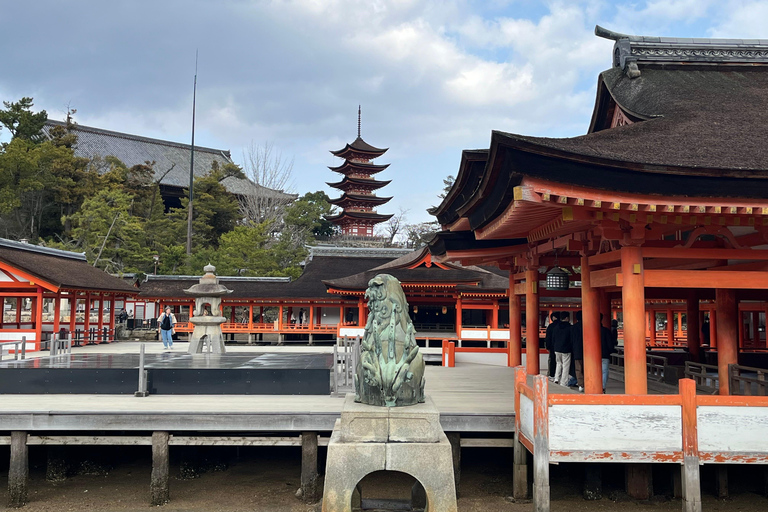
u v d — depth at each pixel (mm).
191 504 12086
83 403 12852
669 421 9391
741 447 9305
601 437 9398
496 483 13359
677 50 16141
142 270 57344
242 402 13047
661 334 40531
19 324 31438
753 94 13992
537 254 16859
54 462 13656
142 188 69938
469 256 18016
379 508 10531
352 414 9102
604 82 15695
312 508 11758
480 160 12359
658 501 11883
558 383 16344
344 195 74062
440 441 9062
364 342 9773
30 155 59188
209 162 89188
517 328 21000
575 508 11617
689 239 11102
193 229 66500
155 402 13016
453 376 18297
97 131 80875
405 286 34938
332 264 46438
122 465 14922
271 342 42344
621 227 10727
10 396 13758
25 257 28062
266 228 67188
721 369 13305
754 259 11039
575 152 8867
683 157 9828
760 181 9492
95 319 48344
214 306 21328
